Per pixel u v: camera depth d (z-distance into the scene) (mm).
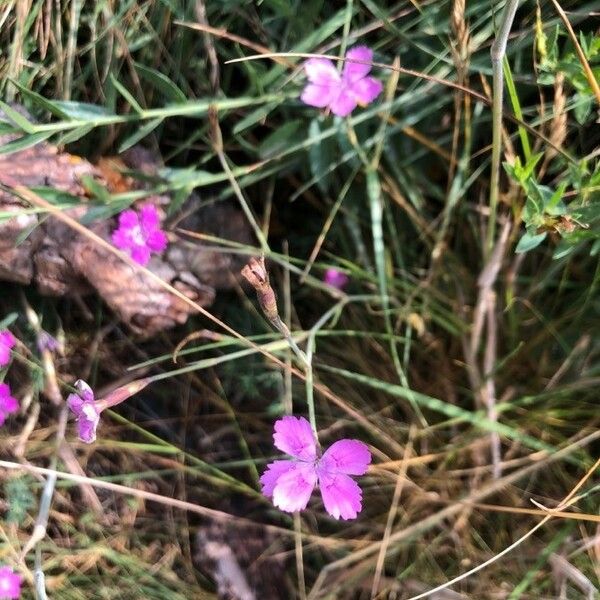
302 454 119
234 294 160
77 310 154
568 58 115
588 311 146
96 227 139
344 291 160
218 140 134
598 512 138
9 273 139
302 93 138
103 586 141
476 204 155
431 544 141
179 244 145
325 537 147
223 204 156
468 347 148
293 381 155
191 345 156
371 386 156
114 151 149
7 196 132
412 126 153
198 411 156
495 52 102
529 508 143
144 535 146
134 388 120
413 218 152
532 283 146
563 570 130
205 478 151
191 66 148
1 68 143
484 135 152
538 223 115
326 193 155
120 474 150
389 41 147
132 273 138
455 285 155
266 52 136
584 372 143
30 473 141
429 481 146
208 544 145
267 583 144
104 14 143
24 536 140
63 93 145
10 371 148
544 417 144
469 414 135
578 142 145
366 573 141
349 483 119
